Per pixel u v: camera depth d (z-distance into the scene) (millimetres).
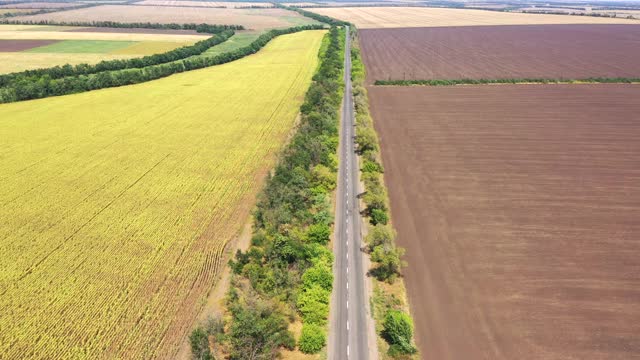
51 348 32625
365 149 69875
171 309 36625
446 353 33000
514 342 33688
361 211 52469
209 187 57875
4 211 51594
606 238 45781
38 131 78938
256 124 83188
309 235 45125
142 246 45062
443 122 83438
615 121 82000
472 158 66375
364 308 37375
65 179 59906
